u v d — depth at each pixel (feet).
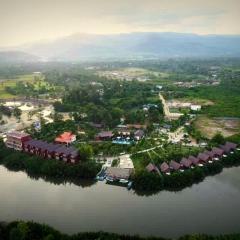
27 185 603.67
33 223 428.97
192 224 465.06
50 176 628.28
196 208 509.76
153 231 449.48
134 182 580.71
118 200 539.70
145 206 518.78
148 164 641.40
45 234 409.69
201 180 607.78
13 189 586.04
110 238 395.14
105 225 464.65
